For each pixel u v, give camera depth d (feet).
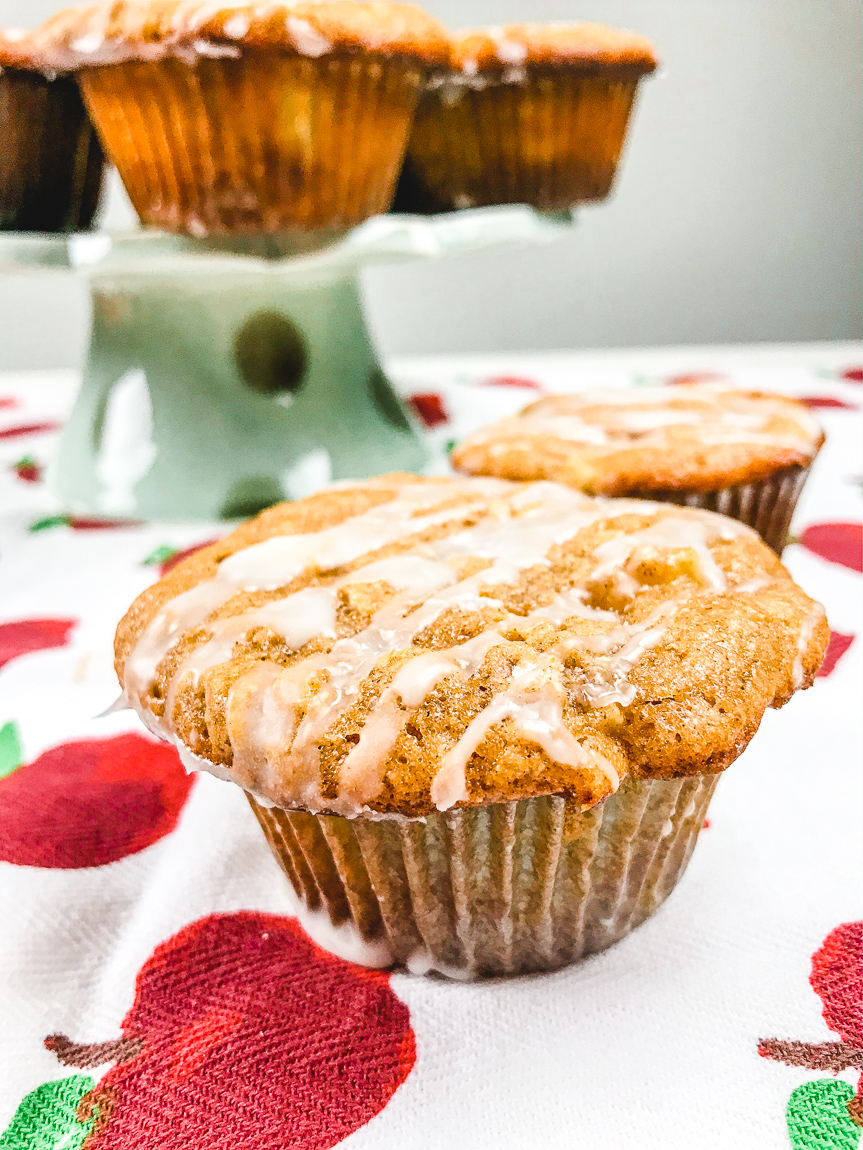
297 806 0.44
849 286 1.53
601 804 0.45
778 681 0.47
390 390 0.87
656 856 0.47
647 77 0.89
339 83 0.65
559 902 0.47
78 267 0.69
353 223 0.72
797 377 1.05
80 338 1.45
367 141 0.69
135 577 0.72
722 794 0.55
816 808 0.53
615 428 0.73
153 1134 0.42
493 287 1.49
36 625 0.67
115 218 1.31
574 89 0.84
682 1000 0.45
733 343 1.56
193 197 0.68
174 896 0.50
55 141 0.78
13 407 1.08
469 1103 0.42
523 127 0.86
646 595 0.50
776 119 1.38
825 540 0.75
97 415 0.81
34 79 0.73
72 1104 0.43
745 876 0.50
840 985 0.45
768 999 0.45
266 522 0.57
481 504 0.57
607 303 1.52
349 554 0.53
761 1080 0.42
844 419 0.94
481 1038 0.45
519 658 0.45
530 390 1.05
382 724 0.44
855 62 1.34
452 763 0.43
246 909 0.50
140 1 0.63
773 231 1.47
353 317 0.84
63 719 0.60
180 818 0.55
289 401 0.81
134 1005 0.46
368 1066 0.44
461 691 0.44
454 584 0.50
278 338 0.79
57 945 0.48
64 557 0.75
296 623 0.48
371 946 0.48
